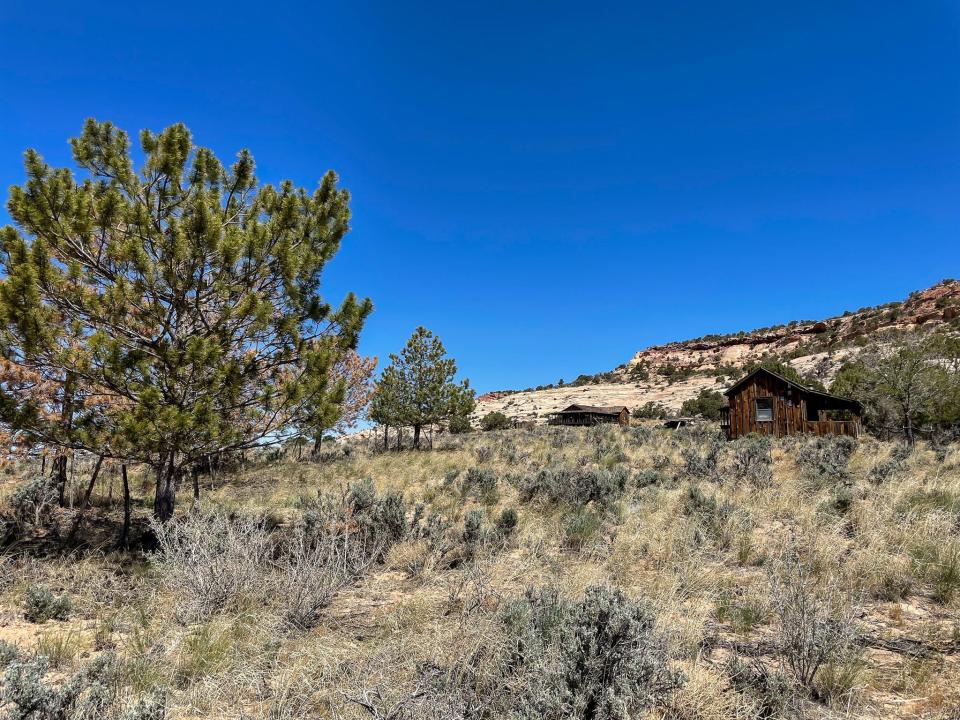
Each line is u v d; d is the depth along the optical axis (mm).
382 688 3496
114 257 7609
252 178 8953
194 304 8234
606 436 25438
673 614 4457
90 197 7395
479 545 6922
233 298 8453
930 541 5707
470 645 3826
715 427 36156
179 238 7453
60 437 7348
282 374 9109
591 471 10781
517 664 3625
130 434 7102
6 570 6648
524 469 15406
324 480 17188
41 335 6910
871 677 3459
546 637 3879
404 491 13031
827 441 19469
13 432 7320
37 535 8961
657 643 3564
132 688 3658
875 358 21688
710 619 4598
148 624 4996
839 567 5383
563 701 3082
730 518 7297
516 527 7895
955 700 3168
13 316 6766
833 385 30062
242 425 8516
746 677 3490
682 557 6066
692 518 7410
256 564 5980
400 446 28922
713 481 11039
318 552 6180
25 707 2926
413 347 28250
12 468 14273
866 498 8461
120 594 5980
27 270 6758
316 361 8578
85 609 5652
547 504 9703
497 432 38125
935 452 14453
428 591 5555
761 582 5223
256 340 8727
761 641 4172
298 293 8945
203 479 18047
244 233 8250
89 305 7414
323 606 5289
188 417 7355
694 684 3309
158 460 8133
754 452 14625
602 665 3213
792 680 3441
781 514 7941
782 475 11938
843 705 3244
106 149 8000
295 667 3842
